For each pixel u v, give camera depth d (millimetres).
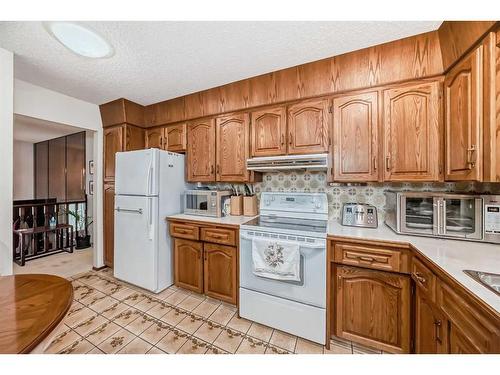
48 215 3754
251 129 2244
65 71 2045
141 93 2555
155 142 2887
